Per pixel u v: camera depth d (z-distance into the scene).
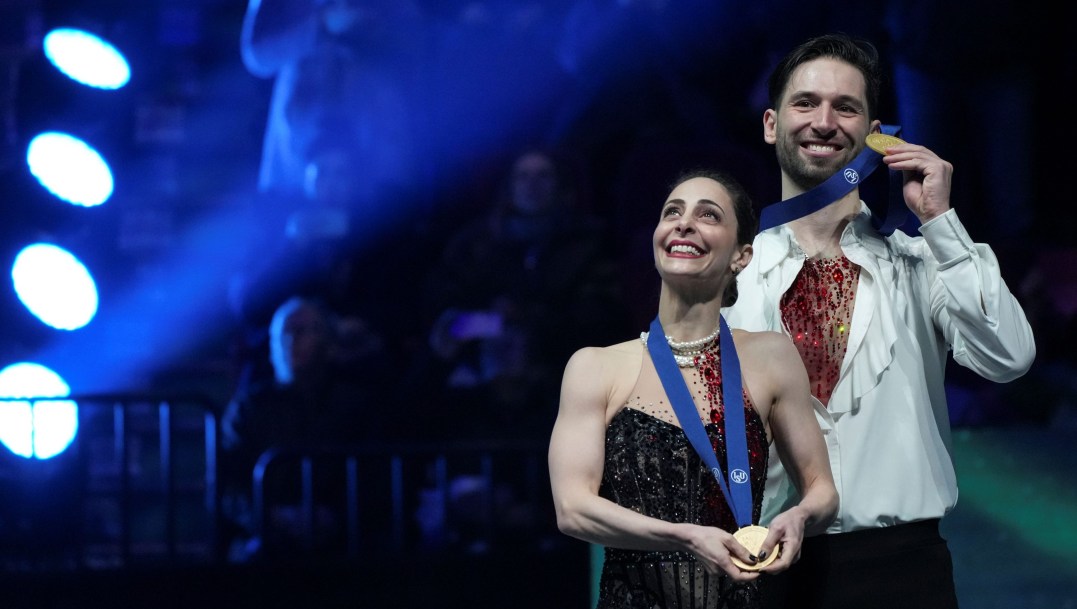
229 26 24.81
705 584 7.51
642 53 21.36
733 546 6.99
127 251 22.58
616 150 21.28
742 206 7.95
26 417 16.34
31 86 21.66
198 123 24.08
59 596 15.55
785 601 8.47
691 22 21.39
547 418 17.50
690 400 7.64
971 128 20.05
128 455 16.42
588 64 21.52
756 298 8.71
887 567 8.35
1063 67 20.08
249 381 18.95
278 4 22.06
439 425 17.55
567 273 18.08
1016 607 12.52
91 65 22.23
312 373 17.36
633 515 7.23
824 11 20.39
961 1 19.16
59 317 20.95
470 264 19.00
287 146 21.67
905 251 8.90
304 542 16.33
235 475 17.19
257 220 21.75
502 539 16.53
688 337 7.90
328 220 20.75
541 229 18.61
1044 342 18.42
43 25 22.69
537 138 22.70
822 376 8.55
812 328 8.61
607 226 19.38
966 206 20.05
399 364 19.94
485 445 16.70
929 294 8.77
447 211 22.17
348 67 21.62
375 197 21.14
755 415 7.76
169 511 16.30
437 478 16.91
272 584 15.92
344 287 20.53
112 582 15.65
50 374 19.91
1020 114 19.97
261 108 24.33
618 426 7.67
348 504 16.45
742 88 21.52
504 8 22.91
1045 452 12.79
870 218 8.97
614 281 18.16
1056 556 12.59
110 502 19.27
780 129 8.87
